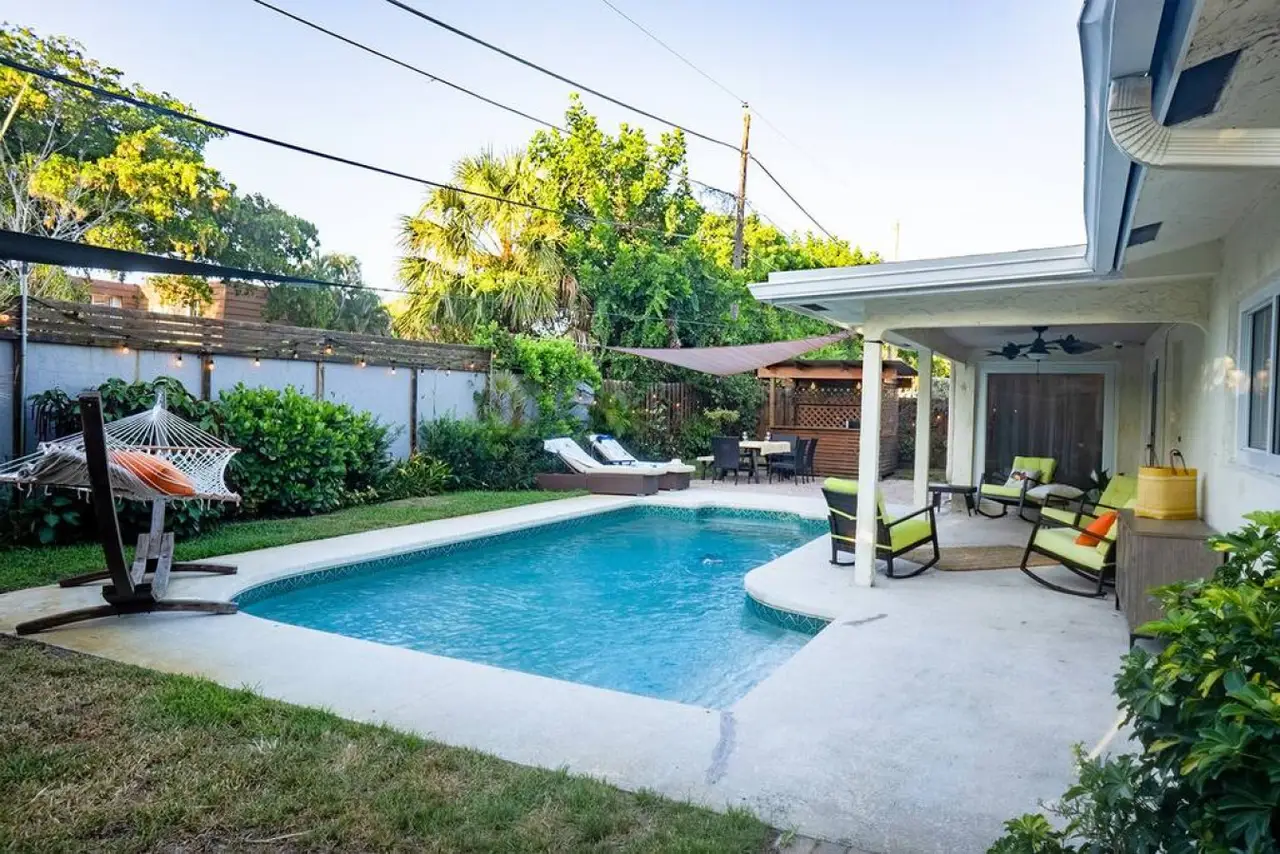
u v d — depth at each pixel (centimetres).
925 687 480
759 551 1071
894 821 320
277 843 292
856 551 761
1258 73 246
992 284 611
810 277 700
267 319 2608
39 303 878
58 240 535
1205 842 169
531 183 1905
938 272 632
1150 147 226
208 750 364
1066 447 1345
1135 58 204
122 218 1791
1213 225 497
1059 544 756
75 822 301
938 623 627
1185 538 532
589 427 1708
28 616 593
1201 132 223
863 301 745
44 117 1633
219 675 482
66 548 811
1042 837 211
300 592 797
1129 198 321
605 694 462
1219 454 551
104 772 342
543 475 1478
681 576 917
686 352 1608
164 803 315
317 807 315
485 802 320
